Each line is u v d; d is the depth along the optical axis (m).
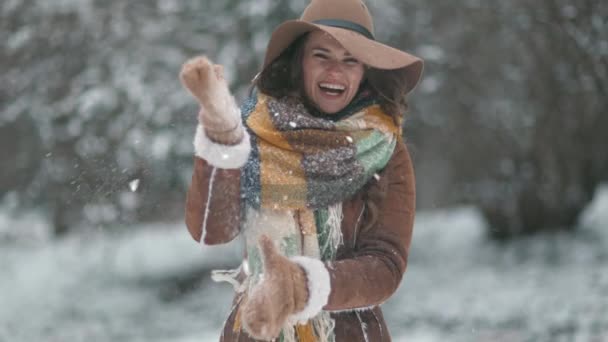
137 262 20.81
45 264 20.36
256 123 3.95
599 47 16.95
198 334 15.27
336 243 3.94
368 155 3.97
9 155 20.38
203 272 20.17
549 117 20.05
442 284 18.34
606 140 20.67
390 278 3.78
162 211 16.69
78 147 17.38
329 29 4.02
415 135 20.02
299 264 3.36
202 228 3.69
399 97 4.28
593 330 13.36
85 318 16.72
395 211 4.02
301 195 3.83
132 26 18.19
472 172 21.88
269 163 3.85
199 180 3.60
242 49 17.62
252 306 3.08
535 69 19.50
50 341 14.84
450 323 14.81
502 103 20.20
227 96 3.39
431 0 19.05
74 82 18.03
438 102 19.62
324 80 4.10
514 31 18.95
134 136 17.00
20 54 18.12
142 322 16.27
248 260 3.94
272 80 4.30
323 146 3.91
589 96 19.02
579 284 16.91
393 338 14.02
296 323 3.86
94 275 19.88
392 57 4.01
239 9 17.38
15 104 18.50
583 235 22.11
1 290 18.69
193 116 17.38
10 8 17.58
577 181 21.64
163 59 17.98
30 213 20.34
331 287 3.44
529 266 19.42
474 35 19.64
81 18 17.95
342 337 3.97
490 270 19.45
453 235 24.14
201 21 18.14
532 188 21.64
